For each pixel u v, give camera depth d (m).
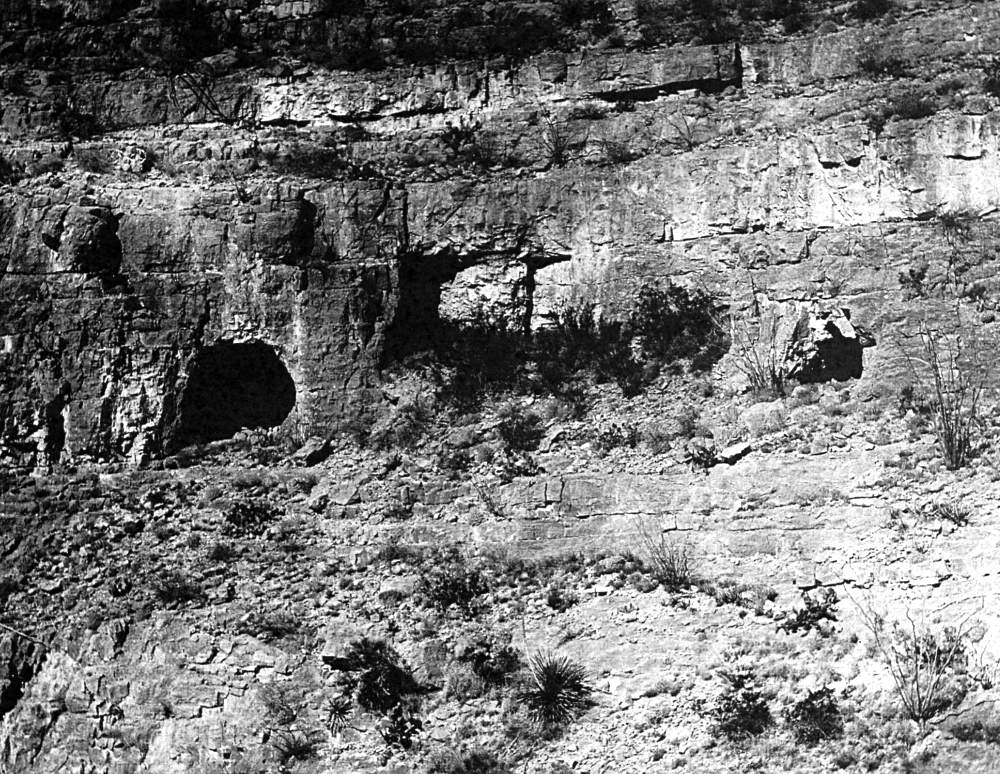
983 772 29.89
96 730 34.47
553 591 34.38
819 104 39.53
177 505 37.47
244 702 33.88
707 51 40.78
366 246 39.22
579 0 42.25
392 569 35.47
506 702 32.84
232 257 39.00
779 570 33.78
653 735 31.86
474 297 39.56
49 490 37.75
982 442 34.59
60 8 43.12
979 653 31.38
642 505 35.47
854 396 36.34
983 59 38.75
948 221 36.94
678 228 39.09
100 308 38.56
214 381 39.25
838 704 31.39
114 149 41.06
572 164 40.19
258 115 42.25
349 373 38.59
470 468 37.19
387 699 33.25
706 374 37.84
